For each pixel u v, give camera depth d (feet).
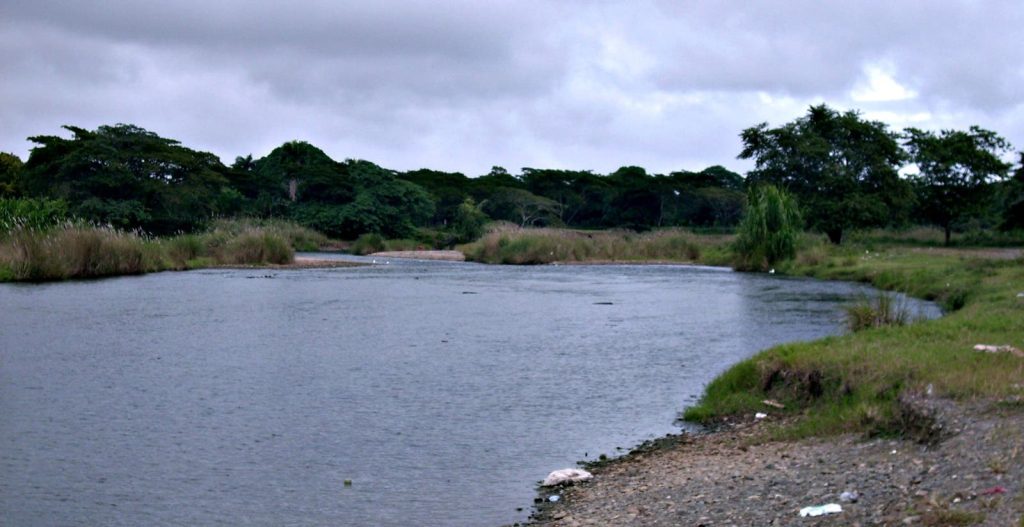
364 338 63.93
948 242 200.13
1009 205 185.47
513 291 104.37
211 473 32.17
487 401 43.34
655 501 27.25
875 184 188.34
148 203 246.88
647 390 45.83
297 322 73.00
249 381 47.91
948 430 28.45
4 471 32.22
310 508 28.71
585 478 31.22
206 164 275.18
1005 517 20.15
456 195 332.80
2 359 54.03
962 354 37.99
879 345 42.57
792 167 188.44
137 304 85.76
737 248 150.51
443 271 144.05
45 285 106.93
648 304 87.76
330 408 41.75
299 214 265.13
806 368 40.32
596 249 176.55
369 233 244.63
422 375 49.80
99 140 239.30
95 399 43.29
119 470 32.42
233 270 140.67
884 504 23.18
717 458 32.32
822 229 189.37
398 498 29.60
